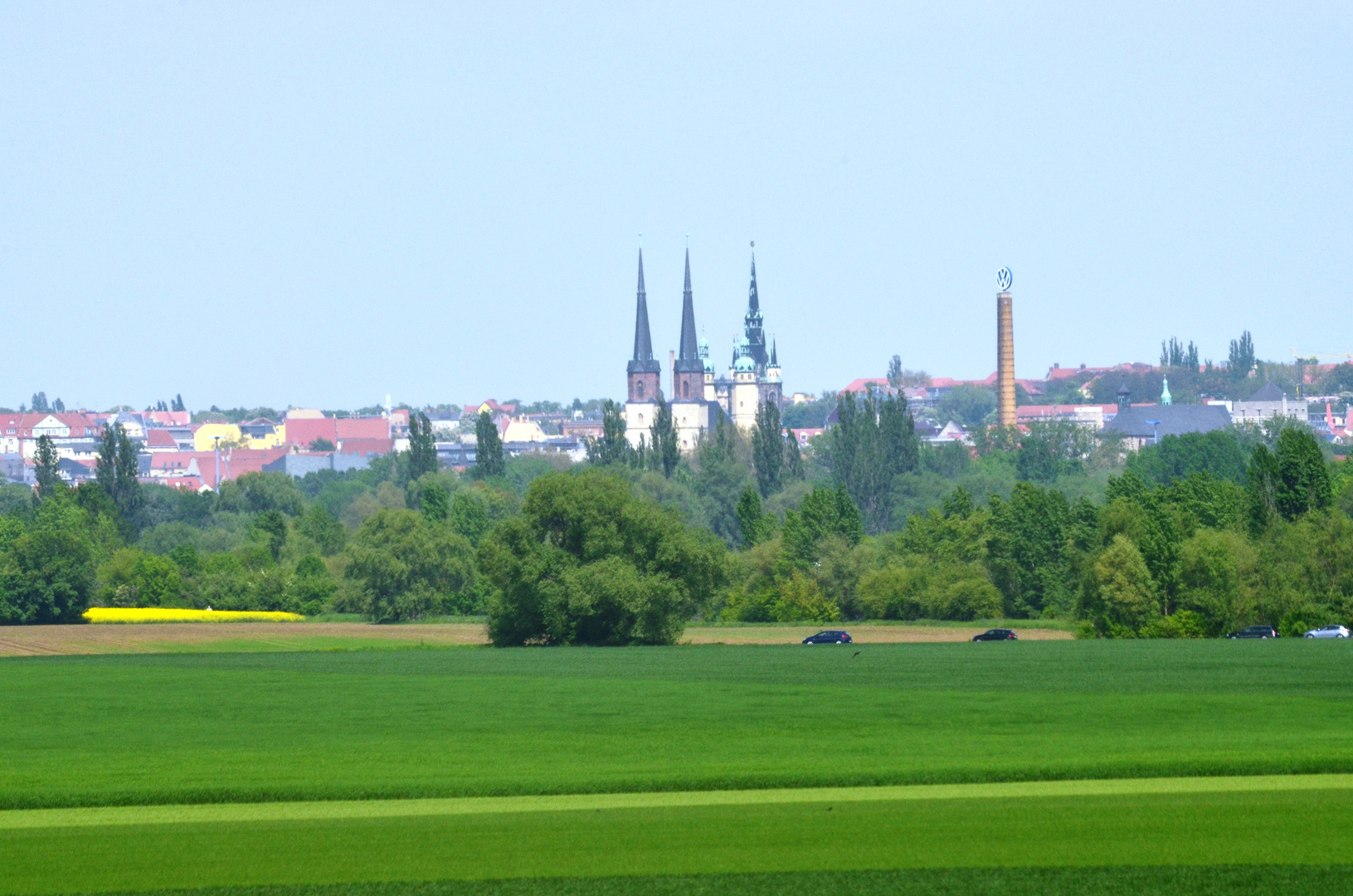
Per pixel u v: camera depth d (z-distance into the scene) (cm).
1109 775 19050
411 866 15012
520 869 14888
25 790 18575
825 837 15925
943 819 16625
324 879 14600
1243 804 17125
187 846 15838
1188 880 14225
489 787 18638
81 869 15012
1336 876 14288
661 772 19575
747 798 17975
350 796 18388
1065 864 14800
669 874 14650
